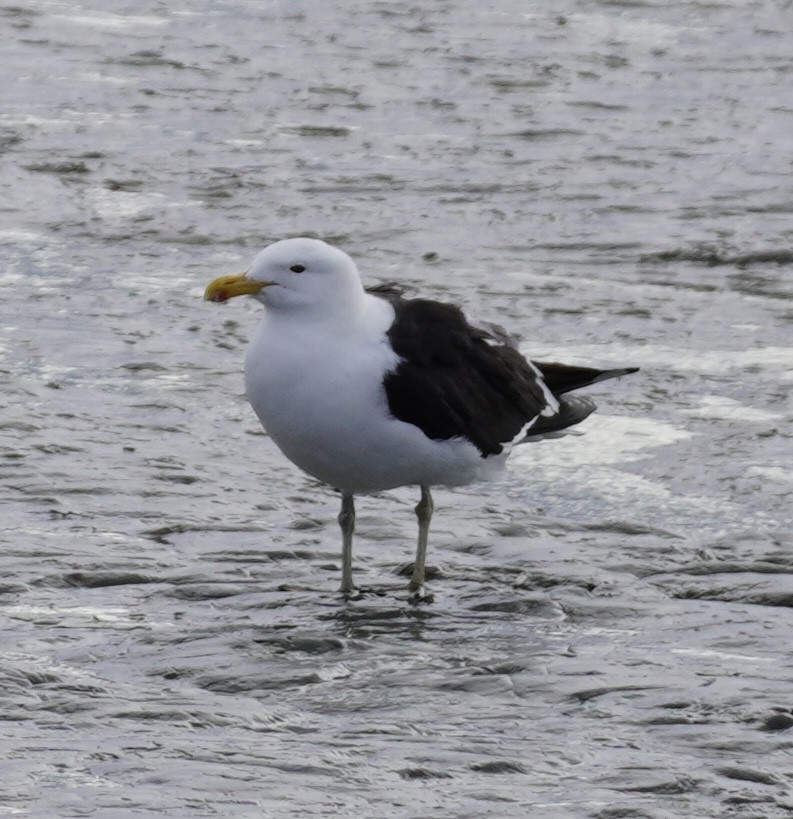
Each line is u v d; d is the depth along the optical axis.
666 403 17.56
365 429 12.12
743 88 34.50
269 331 12.16
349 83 33.34
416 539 13.73
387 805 8.98
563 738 9.90
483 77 34.22
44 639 11.38
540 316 20.66
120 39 36.22
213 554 13.18
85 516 13.82
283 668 10.95
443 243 23.89
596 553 13.43
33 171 26.69
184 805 8.92
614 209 25.67
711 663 11.16
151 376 17.78
